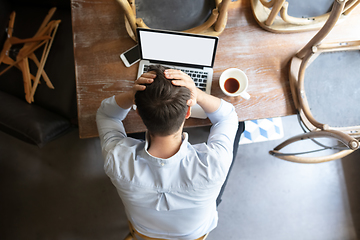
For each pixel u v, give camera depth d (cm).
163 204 80
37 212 175
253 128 182
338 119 110
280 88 115
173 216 87
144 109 65
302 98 107
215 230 173
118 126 97
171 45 100
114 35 117
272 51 117
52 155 183
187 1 116
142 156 74
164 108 64
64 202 177
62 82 154
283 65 116
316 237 172
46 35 159
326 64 111
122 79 115
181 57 106
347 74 110
